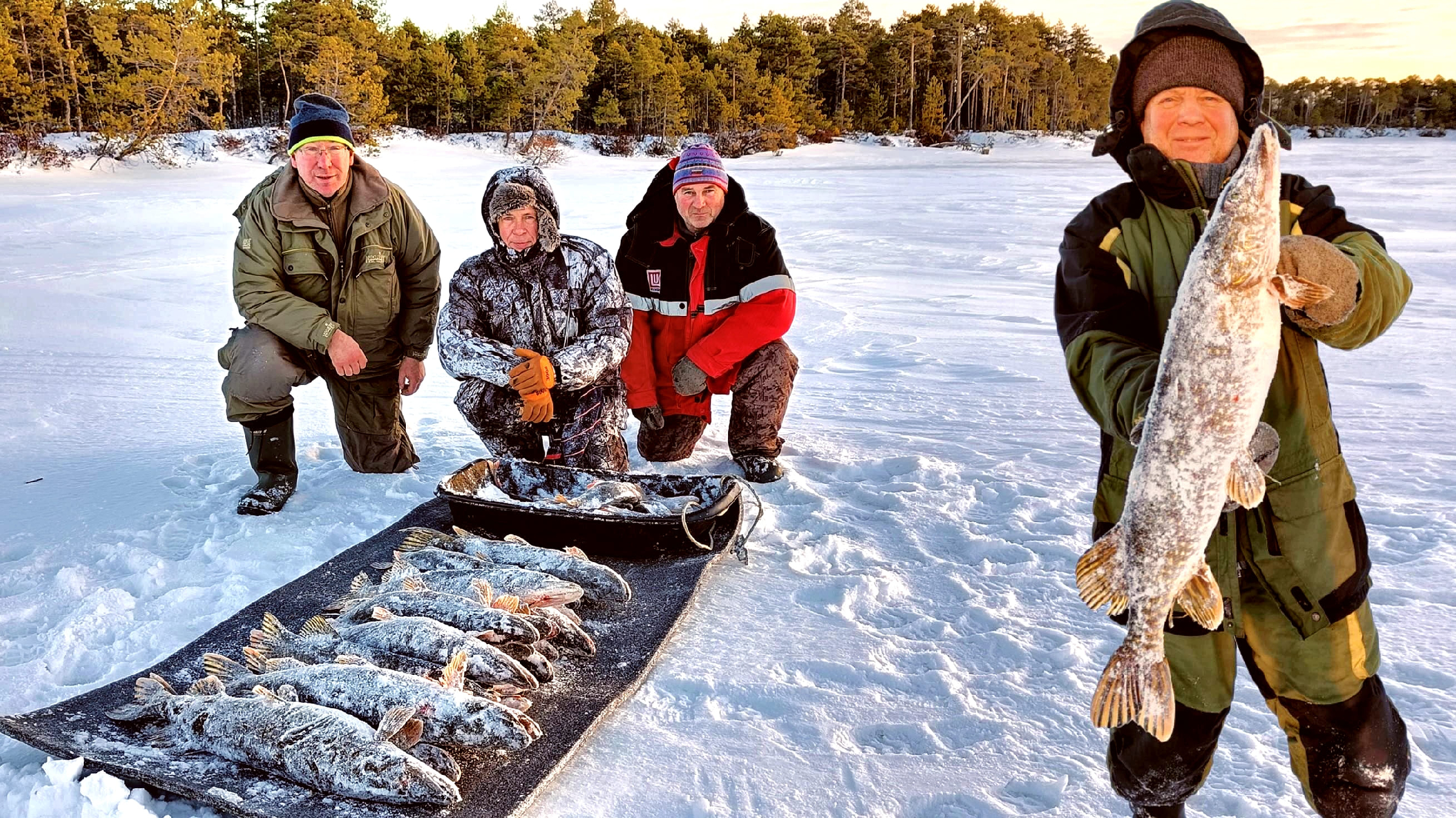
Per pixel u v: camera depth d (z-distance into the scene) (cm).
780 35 10781
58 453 626
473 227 2064
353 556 451
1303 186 225
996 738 317
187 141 5753
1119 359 210
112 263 1609
